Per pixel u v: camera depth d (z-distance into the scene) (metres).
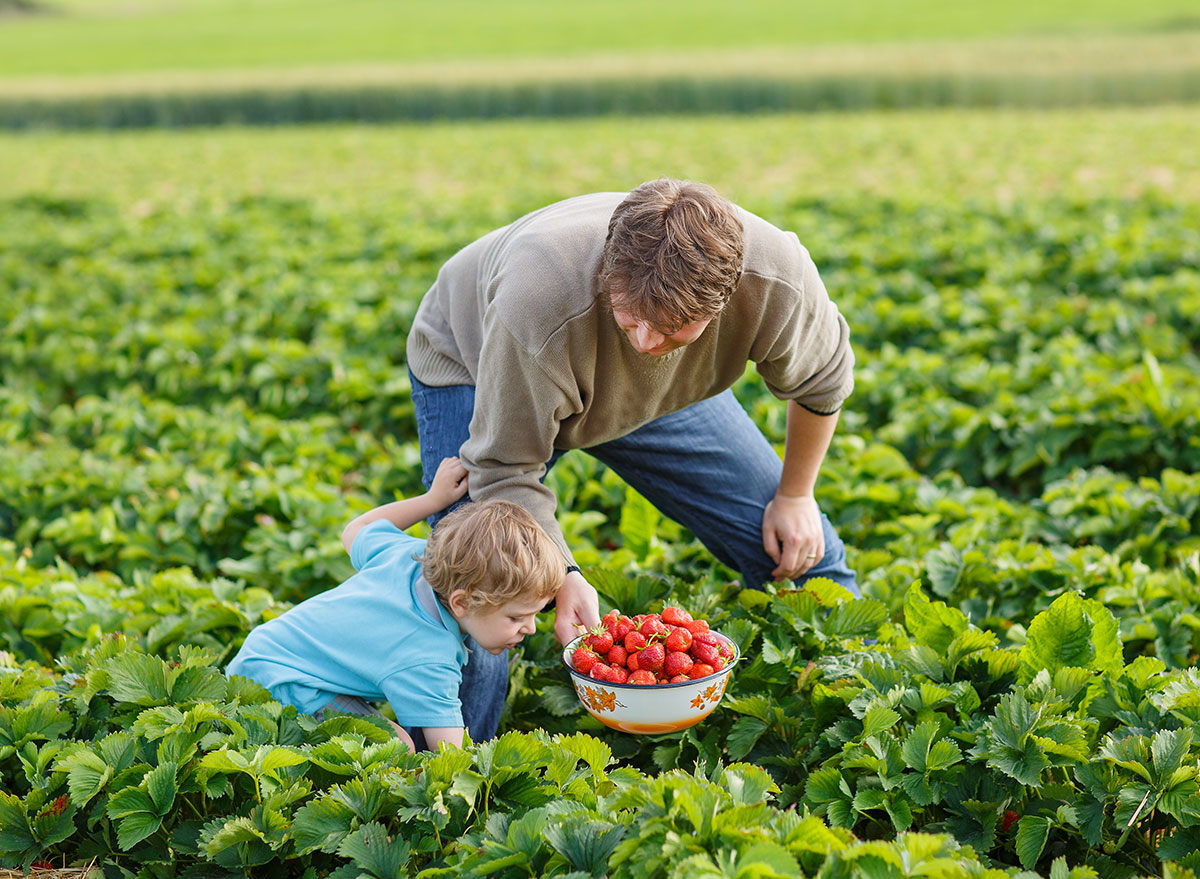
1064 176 14.42
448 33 55.97
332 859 2.68
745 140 20.78
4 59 53.53
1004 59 38.03
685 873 2.22
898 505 5.35
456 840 2.58
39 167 21.11
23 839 2.77
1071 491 5.30
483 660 3.24
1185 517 4.96
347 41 54.94
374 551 3.29
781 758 3.20
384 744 2.78
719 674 2.91
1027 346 7.86
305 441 6.68
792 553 3.70
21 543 5.77
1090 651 3.12
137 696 3.04
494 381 2.94
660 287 2.44
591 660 2.92
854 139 20.14
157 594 4.34
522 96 35.62
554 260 2.83
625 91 35.25
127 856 2.86
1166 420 6.00
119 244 12.23
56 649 4.27
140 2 84.69
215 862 2.65
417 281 9.84
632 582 3.76
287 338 9.30
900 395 6.95
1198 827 2.67
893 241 10.47
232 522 5.59
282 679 3.05
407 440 7.56
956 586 4.28
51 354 8.78
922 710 3.02
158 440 7.00
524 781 2.67
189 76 45.22
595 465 5.91
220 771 2.73
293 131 27.03
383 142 23.09
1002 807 2.86
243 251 11.83
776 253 2.92
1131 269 9.23
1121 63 35.28
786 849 2.30
